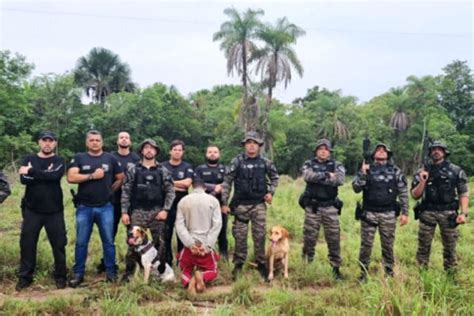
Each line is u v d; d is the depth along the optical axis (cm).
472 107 6569
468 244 895
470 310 446
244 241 643
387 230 622
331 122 5434
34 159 587
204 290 567
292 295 518
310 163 661
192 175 700
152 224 618
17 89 2431
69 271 646
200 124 4894
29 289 575
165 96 4828
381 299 448
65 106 4181
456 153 5488
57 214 591
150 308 492
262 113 4216
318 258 739
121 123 4397
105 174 607
